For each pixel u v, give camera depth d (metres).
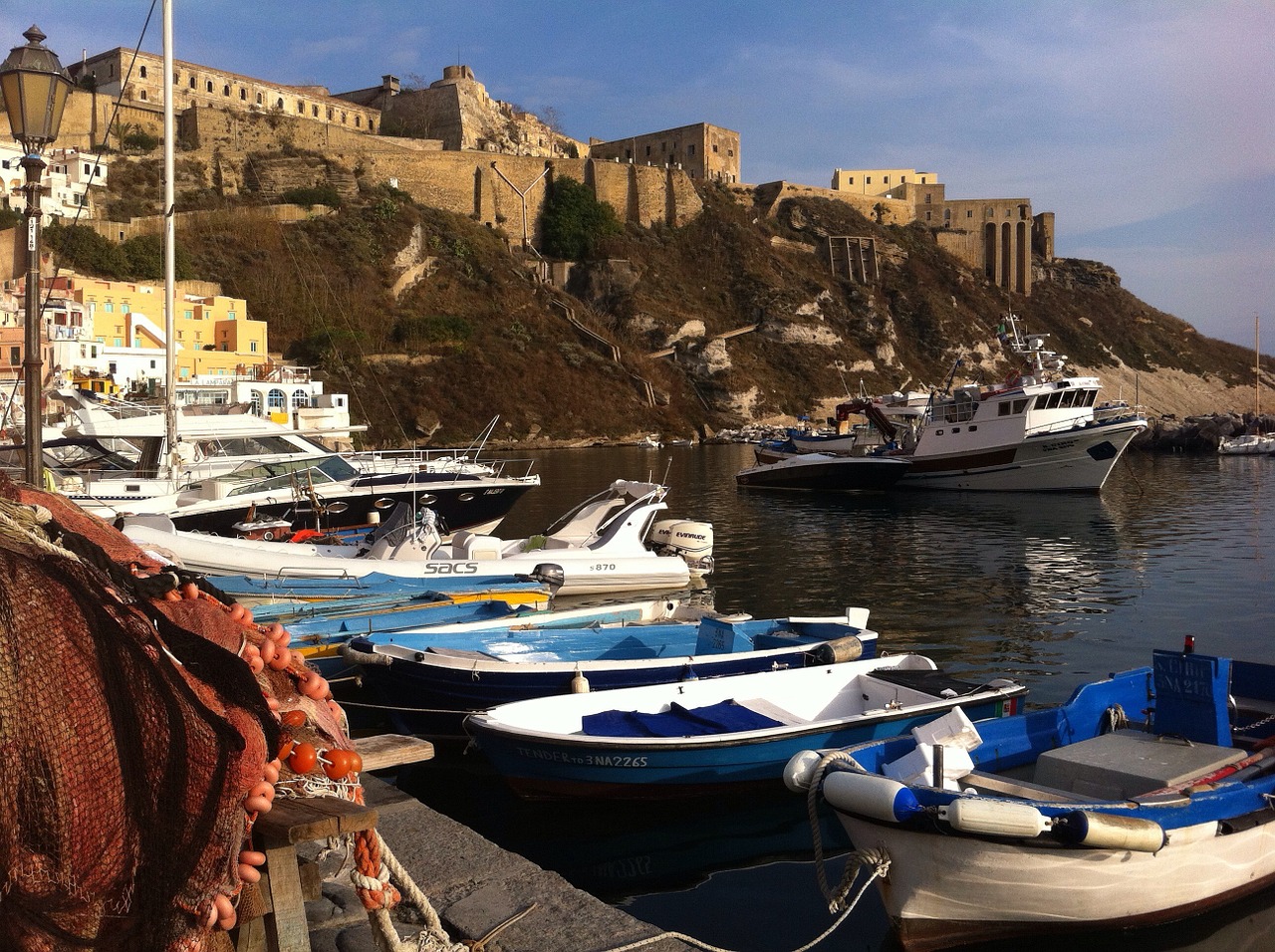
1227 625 18.27
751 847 8.61
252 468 22.92
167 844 2.48
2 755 2.18
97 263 77.50
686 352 116.75
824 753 7.22
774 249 141.38
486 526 26.78
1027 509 39.06
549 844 8.67
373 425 85.38
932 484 46.22
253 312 86.56
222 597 3.72
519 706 9.12
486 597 15.19
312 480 23.11
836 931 7.24
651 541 22.34
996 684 10.19
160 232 86.62
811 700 10.36
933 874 6.52
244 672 2.82
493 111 141.88
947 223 161.62
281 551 16.89
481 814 9.30
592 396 102.62
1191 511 37.81
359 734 11.55
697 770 8.77
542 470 62.28
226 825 2.59
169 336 22.19
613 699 9.55
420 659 10.52
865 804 6.55
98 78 106.31
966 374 138.50
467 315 105.62
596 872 8.18
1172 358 164.00
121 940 2.49
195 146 101.75
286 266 93.31
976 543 29.88
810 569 25.27
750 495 45.25
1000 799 6.39
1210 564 25.45
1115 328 165.12
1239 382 164.88
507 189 123.50
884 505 40.88
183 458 22.64
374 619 13.27
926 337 140.50
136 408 24.27
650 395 107.31
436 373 95.19
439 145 125.50
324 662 12.07
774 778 9.09
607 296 121.75
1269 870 7.36
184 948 2.57
